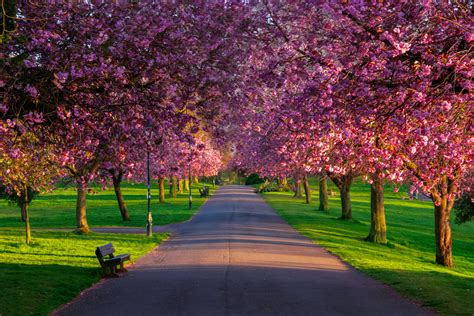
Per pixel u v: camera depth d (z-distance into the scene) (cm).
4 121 1223
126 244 2875
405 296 1491
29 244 2750
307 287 1600
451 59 1090
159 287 1592
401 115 1210
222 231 3512
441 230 2669
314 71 1281
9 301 1346
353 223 4622
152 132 1352
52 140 1391
